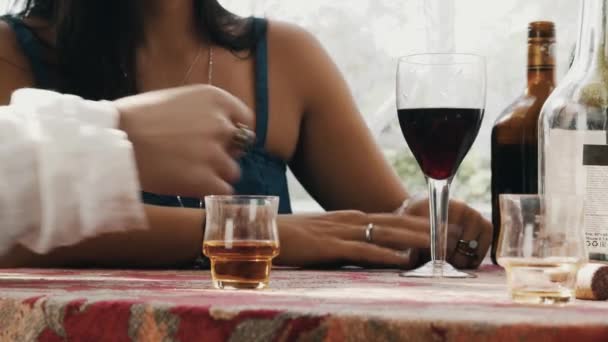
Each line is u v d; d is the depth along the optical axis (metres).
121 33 1.94
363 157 2.10
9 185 0.87
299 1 2.51
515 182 1.59
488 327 0.58
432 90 1.23
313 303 0.70
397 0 2.46
